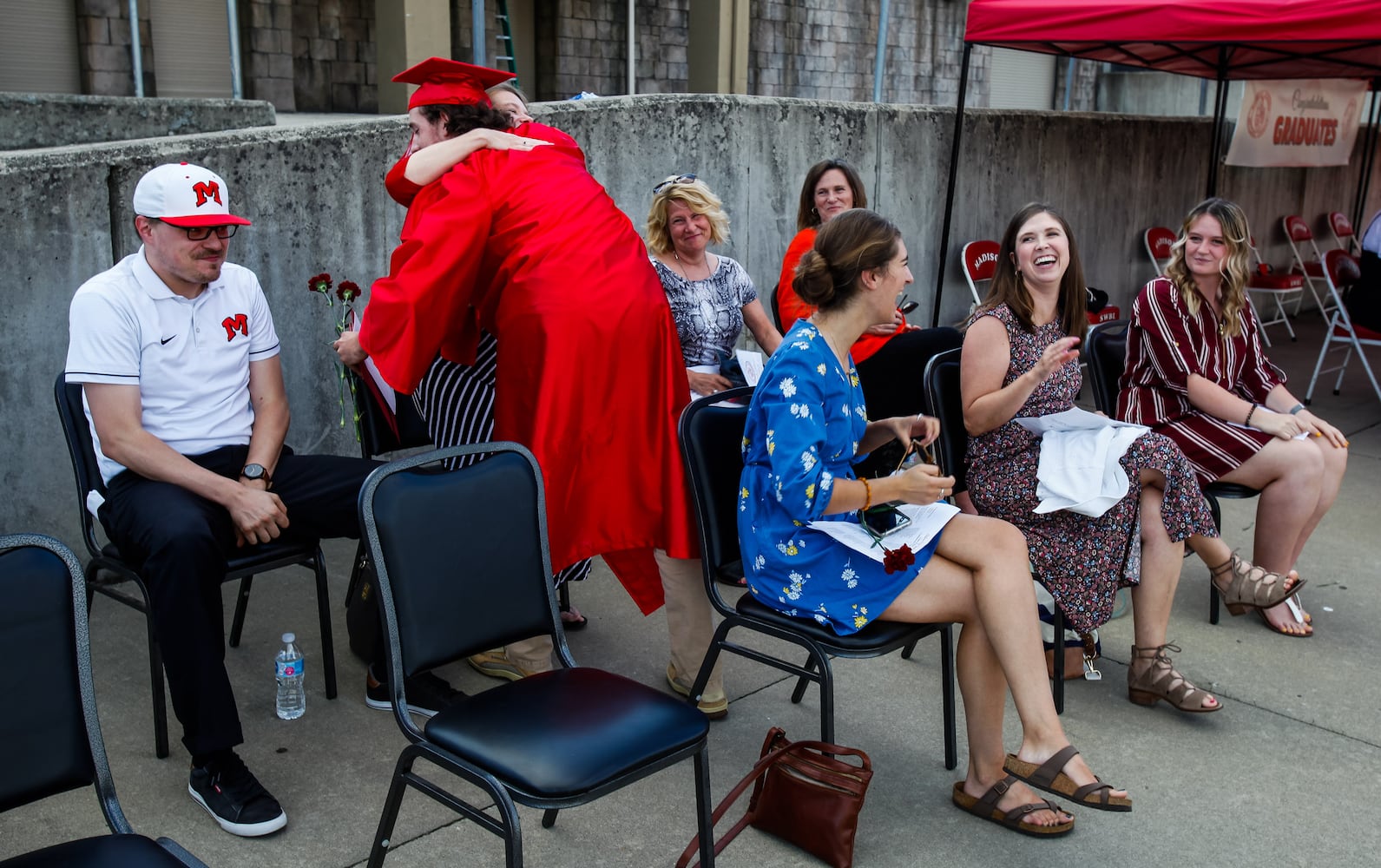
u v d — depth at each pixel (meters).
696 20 10.79
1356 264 9.23
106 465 2.82
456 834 2.54
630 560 3.15
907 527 2.58
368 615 3.07
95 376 2.71
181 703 2.52
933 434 2.69
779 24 12.40
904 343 3.82
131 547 2.64
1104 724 3.16
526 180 2.94
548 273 2.87
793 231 6.04
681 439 2.73
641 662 3.41
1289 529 3.74
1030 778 2.50
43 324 3.55
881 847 2.54
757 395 2.60
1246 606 3.88
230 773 2.54
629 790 2.75
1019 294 3.16
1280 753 3.02
